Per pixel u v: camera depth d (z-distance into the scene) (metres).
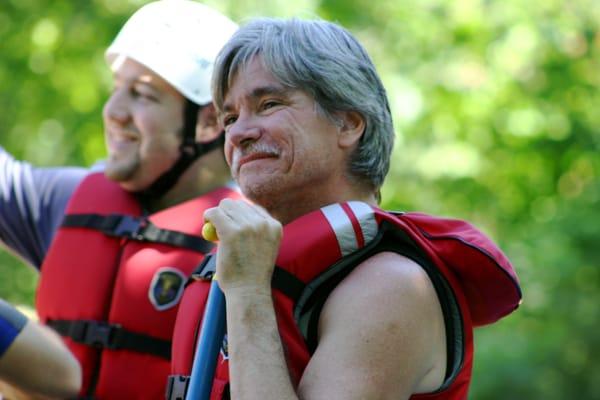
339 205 10.12
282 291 9.80
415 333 9.34
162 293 13.69
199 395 9.75
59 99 36.34
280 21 10.30
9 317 10.47
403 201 34.09
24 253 15.23
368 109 10.23
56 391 10.68
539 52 34.78
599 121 38.12
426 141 33.97
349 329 9.28
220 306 9.90
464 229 10.27
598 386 35.78
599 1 35.75
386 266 9.59
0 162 15.12
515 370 34.22
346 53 10.21
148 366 13.54
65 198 15.02
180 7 14.37
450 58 33.91
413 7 33.91
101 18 34.56
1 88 36.44
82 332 13.81
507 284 10.02
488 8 34.22
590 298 37.22
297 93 10.05
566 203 38.97
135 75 14.12
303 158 10.04
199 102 14.06
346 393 9.02
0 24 35.94
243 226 9.55
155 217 14.08
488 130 35.41
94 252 14.12
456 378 9.71
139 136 14.09
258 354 9.18
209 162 14.33
